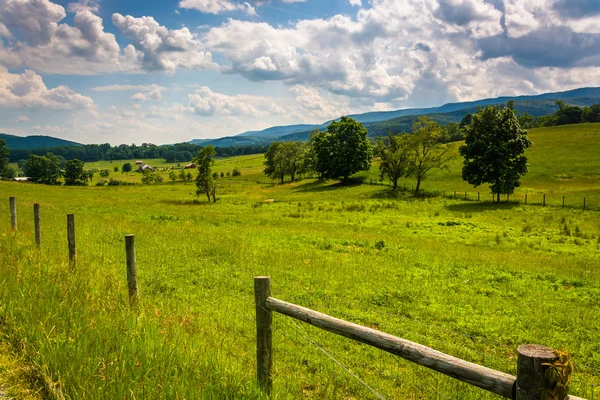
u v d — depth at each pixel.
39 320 5.12
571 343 8.75
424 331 9.12
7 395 3.83
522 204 48.00
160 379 3.96
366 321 9.36
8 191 56.56
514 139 50.81
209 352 4.98
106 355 4.40
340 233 25.59
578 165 69.00
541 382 2.27
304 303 10.53
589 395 6.27
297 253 16.91
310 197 62.56
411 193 61.12
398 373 6.68
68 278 7.10
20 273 6.81
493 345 8.54
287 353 7.00
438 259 17.31
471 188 63.97
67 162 141.75
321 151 79.56
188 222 26.91
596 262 19.20
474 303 11.34
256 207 49.00
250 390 4.06
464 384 6.30
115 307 6.02
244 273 12.98
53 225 18.80
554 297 12.22
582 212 41.06
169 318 6.13
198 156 58.94
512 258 18.88
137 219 26.97
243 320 8.20
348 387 5.89
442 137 61.44
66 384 3.96
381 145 65.50
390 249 19.42
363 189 67.69
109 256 13.52
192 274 12.38
